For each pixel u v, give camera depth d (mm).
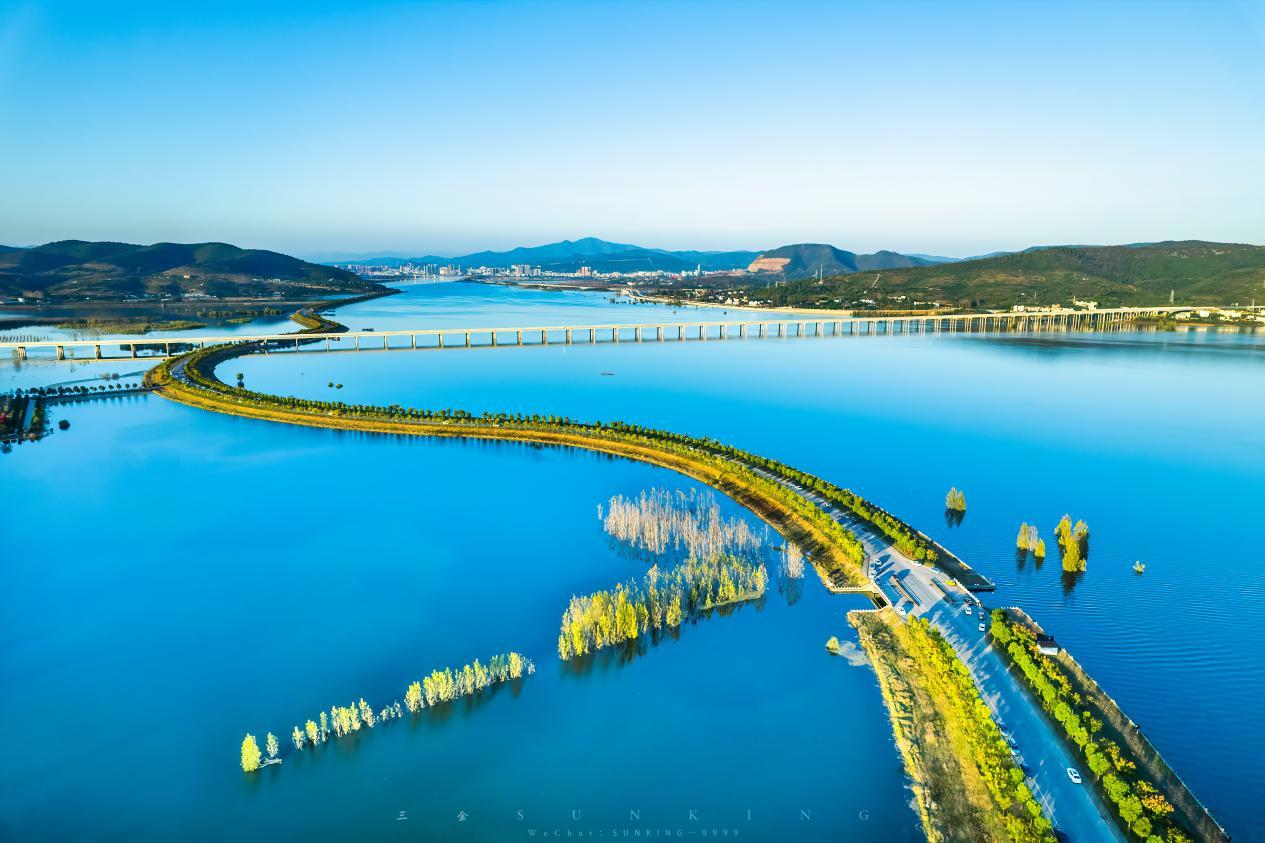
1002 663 124688
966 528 195500
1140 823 87500
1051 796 95750
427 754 113812
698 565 170000
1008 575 167750
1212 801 100562
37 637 145750
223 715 122750
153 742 116438
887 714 120562
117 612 155000
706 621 148875
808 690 127125
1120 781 92875
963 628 137250
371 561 178875
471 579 169250
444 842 97375
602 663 136250
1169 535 190625
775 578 165375
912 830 97312
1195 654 136000
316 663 137125
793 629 145250
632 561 177500
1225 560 175250
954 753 107312
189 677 133000
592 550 183875
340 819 101312
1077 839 89188
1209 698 123250
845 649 138375
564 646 137000
